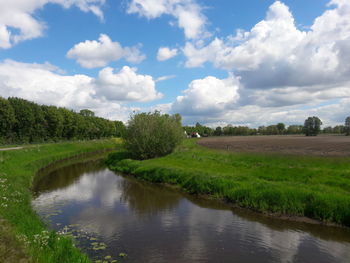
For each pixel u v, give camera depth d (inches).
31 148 1437.0
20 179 703.7
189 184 692.1
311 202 465.4
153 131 1251.8
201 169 810.2
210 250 349.7
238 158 1014.4
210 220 466.6
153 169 878.4
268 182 583.5
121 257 329.4
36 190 714.2
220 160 970.1
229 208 536.7
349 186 510.9
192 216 489.7
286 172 660.1
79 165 1274.6
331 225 425.7
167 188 724.0
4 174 685.9
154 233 407.5
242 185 585.3
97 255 333.4
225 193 590.9
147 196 644.7
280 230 417.1
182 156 1139.3
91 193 681.0
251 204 521.3
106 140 3026.6
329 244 367.2
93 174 995.3
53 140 2283.5
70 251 297.7
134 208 544.7
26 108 1943.9
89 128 2960.1
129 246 361.1
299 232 407.8
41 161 1179.3
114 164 1214.9
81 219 474.3
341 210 429.4
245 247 358.3
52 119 2220.7
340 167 719.1
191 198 619.2
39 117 2075.5
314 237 390.0
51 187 755.4
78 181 850.1
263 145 1925.4
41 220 437.1
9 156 1052.5
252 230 418.3
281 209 482.6
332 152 1227.2
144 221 463.2
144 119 1279.5
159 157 1233.4
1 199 445.4
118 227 434.0
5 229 309.7
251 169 749.9
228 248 355.6
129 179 879.1
